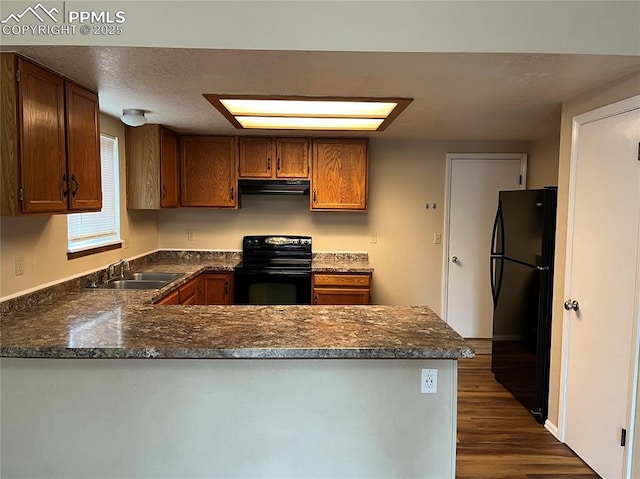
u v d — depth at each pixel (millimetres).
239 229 4793
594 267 2541
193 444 1955
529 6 1921
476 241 4840
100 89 2580
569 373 2799
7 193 1983
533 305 3232
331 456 1979
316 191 4418
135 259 4090
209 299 4344
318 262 4699
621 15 1938
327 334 1981
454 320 4914
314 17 1902
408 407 1972
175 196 4281
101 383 1924
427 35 1916
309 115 3254
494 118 3426
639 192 2189
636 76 2217
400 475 1996
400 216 4809
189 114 3346
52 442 1940
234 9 1891
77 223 3152
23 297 2434
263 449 1968
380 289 4871
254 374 1940
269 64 2094
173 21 1887
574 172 2732
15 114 1965
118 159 3750
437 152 4758
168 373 1929
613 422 2383
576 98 2703
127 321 2180
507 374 3689
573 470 2580
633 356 2238
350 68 2154
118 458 1949
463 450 2791
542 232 3119
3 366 1908
